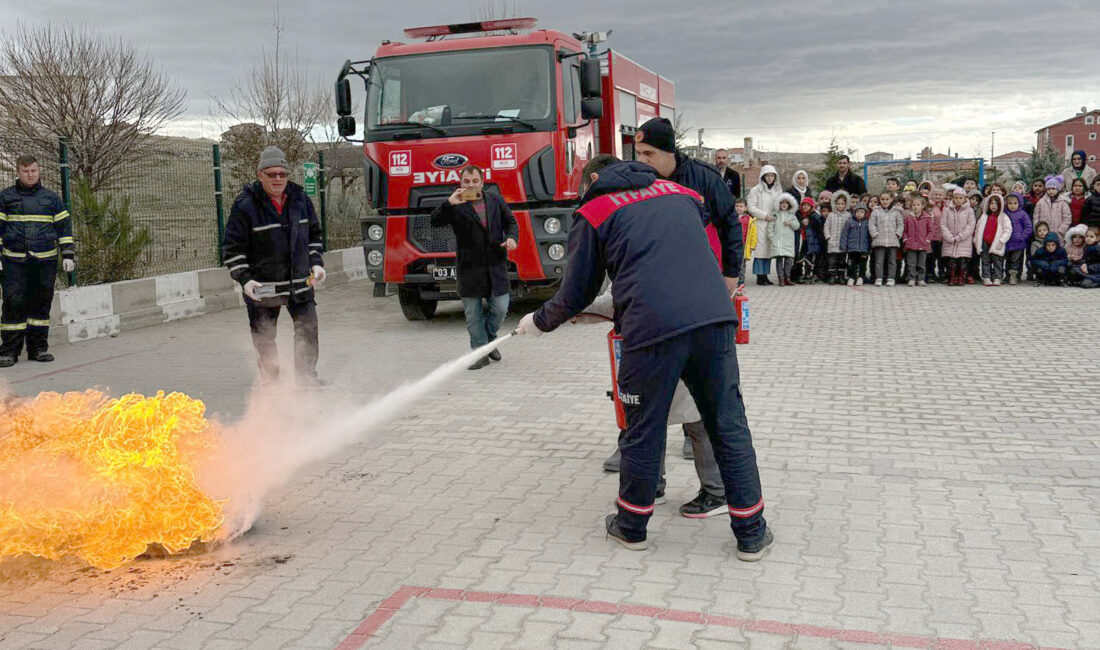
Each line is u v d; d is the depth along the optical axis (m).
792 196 15.75
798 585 3.84
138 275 13.30
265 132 22.44
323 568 4.11
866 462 5.56
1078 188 15.11
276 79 22.95
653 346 4.01
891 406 6.98
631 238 4.07
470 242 8.73
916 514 4.66
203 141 17.81
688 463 5.61
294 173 21.47
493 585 3.89
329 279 16.66
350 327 11.95
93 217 12.70
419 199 11.09
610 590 3.82
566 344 10.16
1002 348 9.38
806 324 11.26
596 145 12.70
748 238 15.43
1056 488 5.03
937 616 3.54
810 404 7.07
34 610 3.73
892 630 3.43
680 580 3.91
